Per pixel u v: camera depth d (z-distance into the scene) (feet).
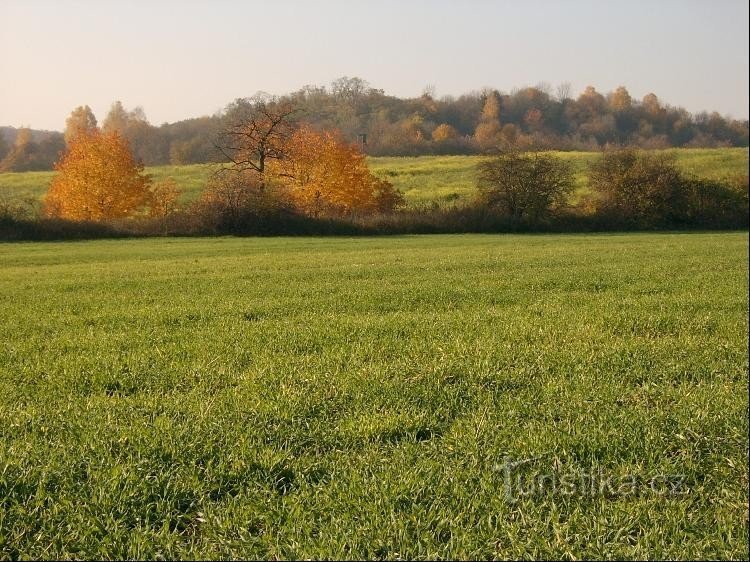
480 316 41.42
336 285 60.80
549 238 166.91
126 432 19.79
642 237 168.55
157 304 48.85
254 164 215.31
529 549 13.93
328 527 14.66
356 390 24.35
